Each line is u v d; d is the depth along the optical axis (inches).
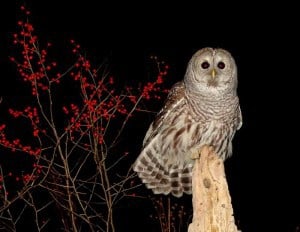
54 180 402.6
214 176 302.2
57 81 393.1
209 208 298.5
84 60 401.7
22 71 387.9
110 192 442.3
